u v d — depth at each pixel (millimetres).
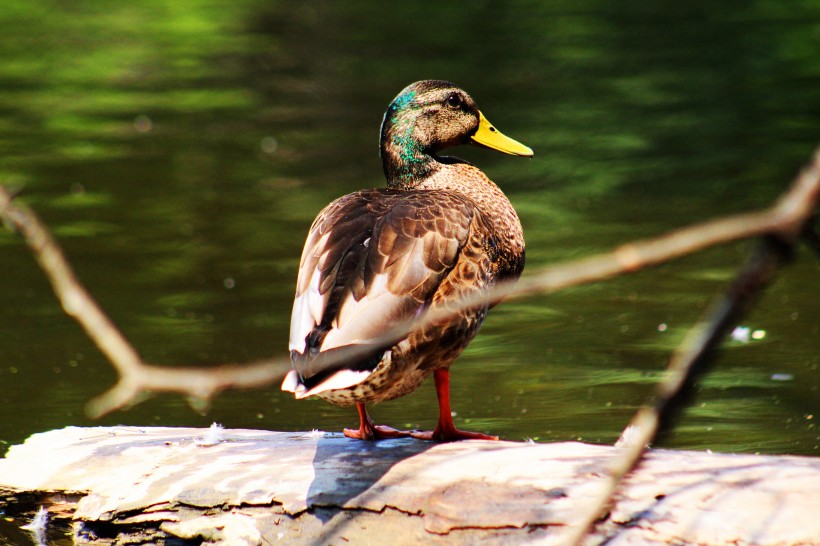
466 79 25812
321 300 5969
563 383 9984
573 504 5637
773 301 12242
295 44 30703
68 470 7066
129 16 34500
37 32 32000
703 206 16312
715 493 5461
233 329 11734
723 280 13227
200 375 1810
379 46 30047
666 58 27344
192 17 34375
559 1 36188
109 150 20609
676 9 33625
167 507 6605
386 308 5969
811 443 8398
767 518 5234
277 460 6695
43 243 1955
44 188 18031
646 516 5430
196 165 19594
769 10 32781
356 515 6105
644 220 15695
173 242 15180
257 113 23562
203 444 7129
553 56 28016
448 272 6453
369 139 21312
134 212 16750
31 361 10938
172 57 29250
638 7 34281
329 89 25438
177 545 6586
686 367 1689
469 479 6016
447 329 6371
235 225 15992
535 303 12664
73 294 1864
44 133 21781
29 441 7578
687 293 12789
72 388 10195
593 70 26406
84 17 34312
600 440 8594
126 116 23312
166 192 17859
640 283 13281
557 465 5988
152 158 20094
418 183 8328
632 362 10516
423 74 26406
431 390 10008
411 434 6918
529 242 14797
